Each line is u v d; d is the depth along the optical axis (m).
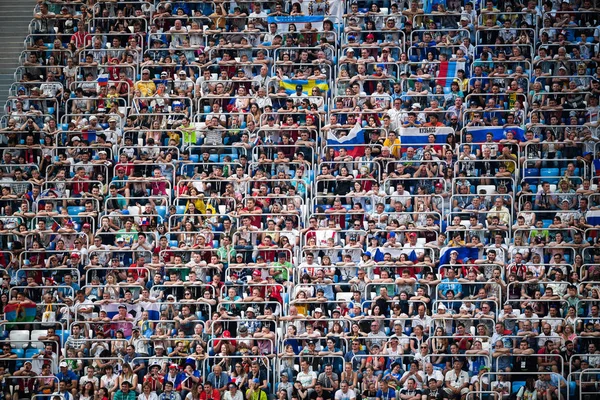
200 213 61.28
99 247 59.25
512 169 62.34
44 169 64.25
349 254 58.34
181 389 52.50
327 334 53.84
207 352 54.03
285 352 53.09
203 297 56.28
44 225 60.44
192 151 64.69
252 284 56.25
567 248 58.00
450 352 53.44
